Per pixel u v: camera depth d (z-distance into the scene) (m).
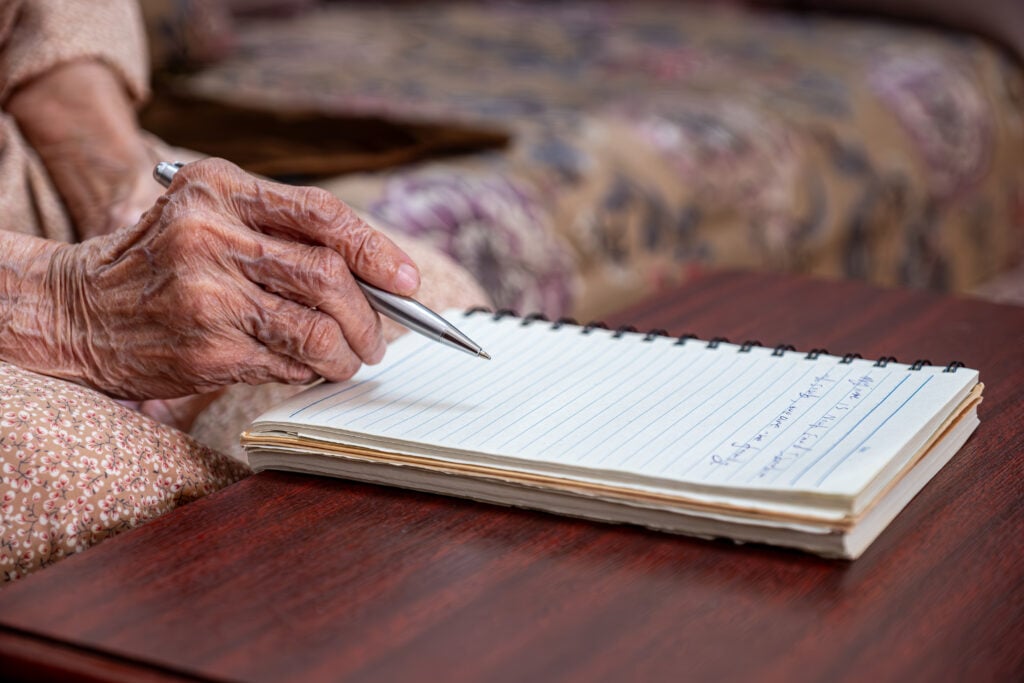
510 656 0.48
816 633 0.49
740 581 0.54
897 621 0.50
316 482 0.67
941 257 2.73
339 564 0.57
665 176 2.04
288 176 1.61
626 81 2.45
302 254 0.68
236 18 3.09
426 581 0.55
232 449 0.87
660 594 0.53
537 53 2.77
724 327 0.93
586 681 0.47
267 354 0.70
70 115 1.04
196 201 0.69
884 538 0.57
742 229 2.19
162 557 0.58
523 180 1.81
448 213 1.63
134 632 0.51
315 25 3.13
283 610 0.53
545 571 0.55
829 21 3.22
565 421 0.66
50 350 0.74
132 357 0.72
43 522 0.63
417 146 1.79
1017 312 0.94
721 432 0.63
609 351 0.78
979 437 0.69
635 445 0.62
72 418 0.67
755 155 2.21
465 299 1.00
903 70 2.70
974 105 2.80
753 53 2.78
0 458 0.64
